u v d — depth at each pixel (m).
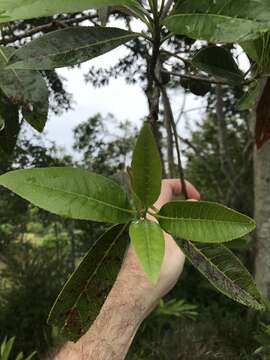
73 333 0.36
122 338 0.57
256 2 0.31
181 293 3.23
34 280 2.97
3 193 3.56
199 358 2.43
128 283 0.55
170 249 0.54
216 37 0.32
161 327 2.70
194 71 0.68
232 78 0.50
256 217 3.02
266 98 0.50
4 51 0.45
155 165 0.33
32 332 2.75
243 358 2.48
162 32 0.40
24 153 2.18
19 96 0.45
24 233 4.20
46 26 0.63
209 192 4.47
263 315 2.66
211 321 2.76
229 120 4.70
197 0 0.33
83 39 0.38
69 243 4.34
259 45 0.46
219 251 0.38
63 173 0.33
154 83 0.47
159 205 0.53
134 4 0.35
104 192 0.33
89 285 0.36
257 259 2.99
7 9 0.31
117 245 0.35
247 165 4.09
